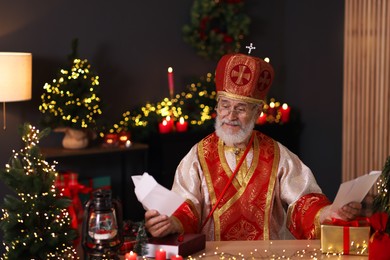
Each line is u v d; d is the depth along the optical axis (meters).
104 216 2.76
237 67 3.28
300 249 2.89
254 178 3.34
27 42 5.91
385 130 6.01
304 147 7.07
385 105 5.99
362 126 6.20
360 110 6.23
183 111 6.50
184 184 3.34
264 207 3.32
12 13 5.83
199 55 6.82
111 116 6.41
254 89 3.28
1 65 5.17
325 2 6.78
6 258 3.16
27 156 3.30
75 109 5.71
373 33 6.04
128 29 6.45
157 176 6.27
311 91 6.97
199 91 6.68
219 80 3.35
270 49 7.24
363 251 2.79
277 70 7.27
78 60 5.74
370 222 2.72
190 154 3.42
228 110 3.29
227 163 3.36
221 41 6.68
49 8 6.00
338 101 6.71
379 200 3.09
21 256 3.18
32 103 5.93
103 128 5.98
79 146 5.82
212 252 2.86
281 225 3.41
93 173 6.32
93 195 2.83
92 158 6.31
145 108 6.41
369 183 2.80
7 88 5.20
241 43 7.10
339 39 6.67
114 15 6.36
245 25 6.74
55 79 5.73
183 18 6.73
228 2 6.69
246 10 7.09
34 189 3.18
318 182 6.96
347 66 6.27
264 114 6.69
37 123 5.96
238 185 3.33
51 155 5.56
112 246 2.77
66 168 6.17
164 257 2.68
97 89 5.79
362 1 6.11
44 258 3.14
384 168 3.06
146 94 6.59
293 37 7.14
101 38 6.30
